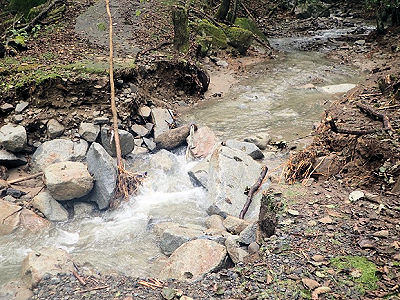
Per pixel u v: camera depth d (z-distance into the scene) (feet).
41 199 21.11
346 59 46.29
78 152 25.20
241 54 47.09
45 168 22.82
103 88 27.91
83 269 16.87
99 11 47.09
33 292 15.21
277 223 16.47
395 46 46.68
